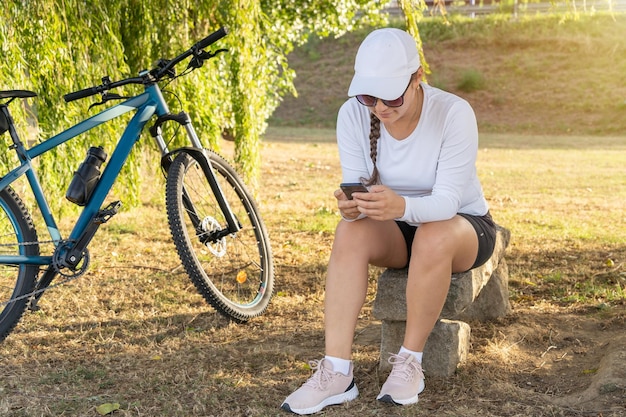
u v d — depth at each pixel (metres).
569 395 3.02
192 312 4.21
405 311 3.13
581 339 3.71
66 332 3.82
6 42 5.17
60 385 3.12
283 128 22.45
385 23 11.11
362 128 3.13
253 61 6.38
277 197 9.06
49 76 5.71
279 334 3.82
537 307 4.29
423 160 3.03
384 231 3.03
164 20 6.35
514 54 26.23
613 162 14.09
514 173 12.23
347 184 2.88
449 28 27.50
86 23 5.73
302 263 5.46
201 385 3.11
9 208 3.57
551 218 7.75
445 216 2.90
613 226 7.32
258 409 2.87
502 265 4.05
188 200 3.90
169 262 5.43
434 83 25.17
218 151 7.03
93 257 5.54
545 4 27.48
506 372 3.27
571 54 25.77
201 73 6.88
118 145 3.76
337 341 2.94
